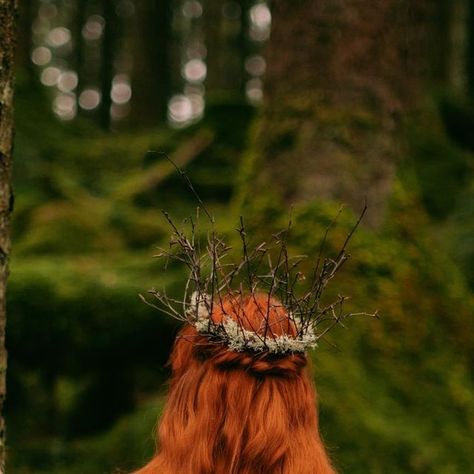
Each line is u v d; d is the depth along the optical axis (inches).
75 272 209.8
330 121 179.8
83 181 335.3
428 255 179.5
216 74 660.7
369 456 149.3
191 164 318.0
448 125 355.6
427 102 331.9
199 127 335.9
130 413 207.2
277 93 186.2
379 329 163.9
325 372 156.3
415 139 306.8
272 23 190.2
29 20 527.8
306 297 86.7
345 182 175.9
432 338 168.6
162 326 202.4
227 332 77.8
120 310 200.7
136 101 574.2
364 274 167.3
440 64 503.8
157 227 265.7
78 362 208.5
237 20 824.3
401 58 186.7
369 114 181.5
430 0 497.7
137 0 579.2
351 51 182.9
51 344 203.3
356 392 155.7
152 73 575.2
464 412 161.5
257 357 78.1
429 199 287.9
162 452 79.6
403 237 177.3
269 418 76.6
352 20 183.3
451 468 151.9
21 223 268.2
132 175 343.6
